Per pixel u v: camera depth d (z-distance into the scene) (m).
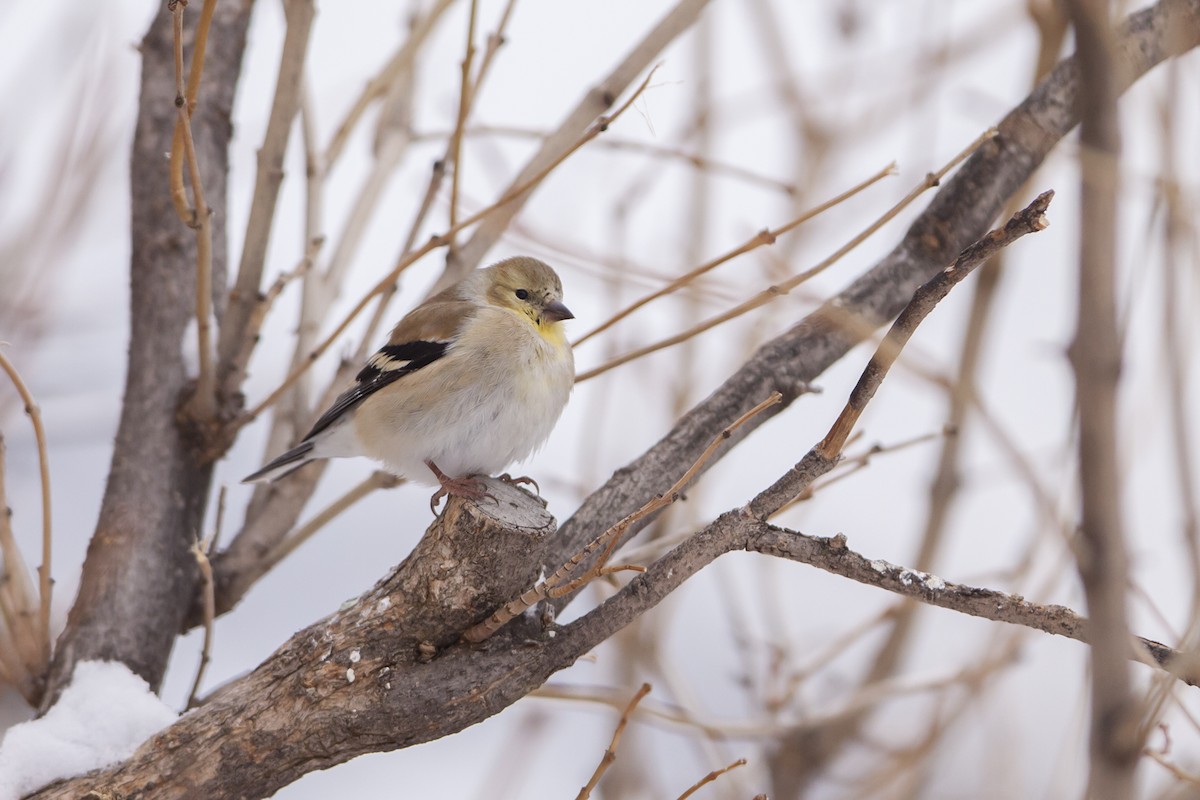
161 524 9.65
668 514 12.27
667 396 12.80
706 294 10.16
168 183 10.52
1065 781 8.35
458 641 7.59
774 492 6.92
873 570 6.98
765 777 12.47
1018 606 6.84
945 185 9.66
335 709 7.47
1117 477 4.73
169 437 9.94
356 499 10.05
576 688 11.59
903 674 12.55
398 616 7.47
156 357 10.16
